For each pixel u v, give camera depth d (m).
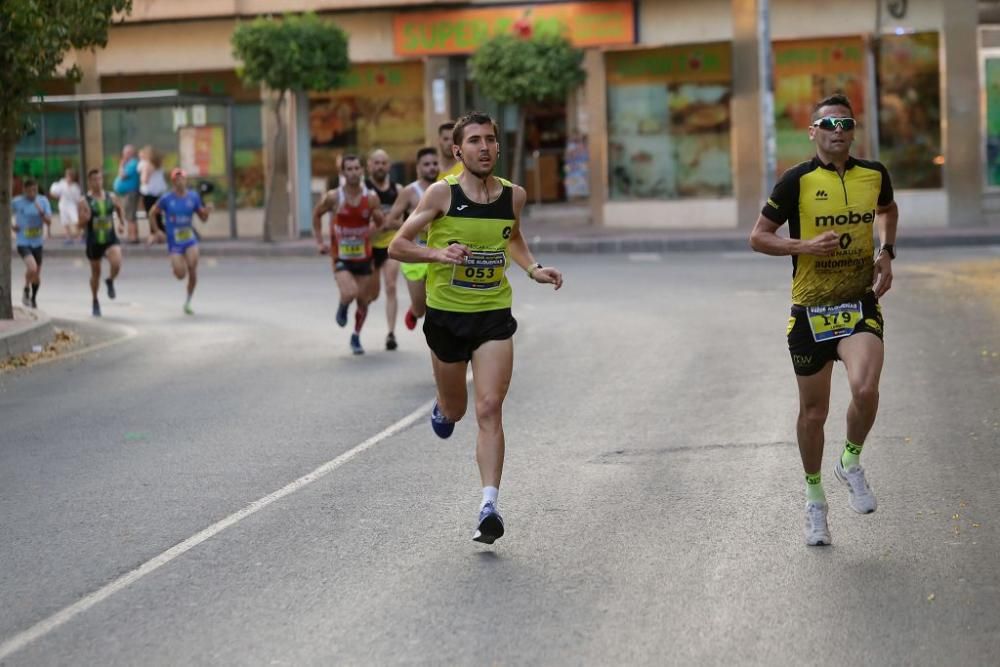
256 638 8.78
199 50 52.69
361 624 8.98
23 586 10.09
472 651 8.40
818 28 47.44
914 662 8.02
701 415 16.09
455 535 11.16
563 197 54.66
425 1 49.75
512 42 47.84
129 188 49.88
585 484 12.84
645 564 10.16
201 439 15.79
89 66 53.69
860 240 10.43
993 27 47.25
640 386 18.39
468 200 10.98
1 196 26.80
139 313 30.36
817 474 10.61
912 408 15.93
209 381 20.33
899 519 11.20
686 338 22.91
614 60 49.47
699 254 40.44
